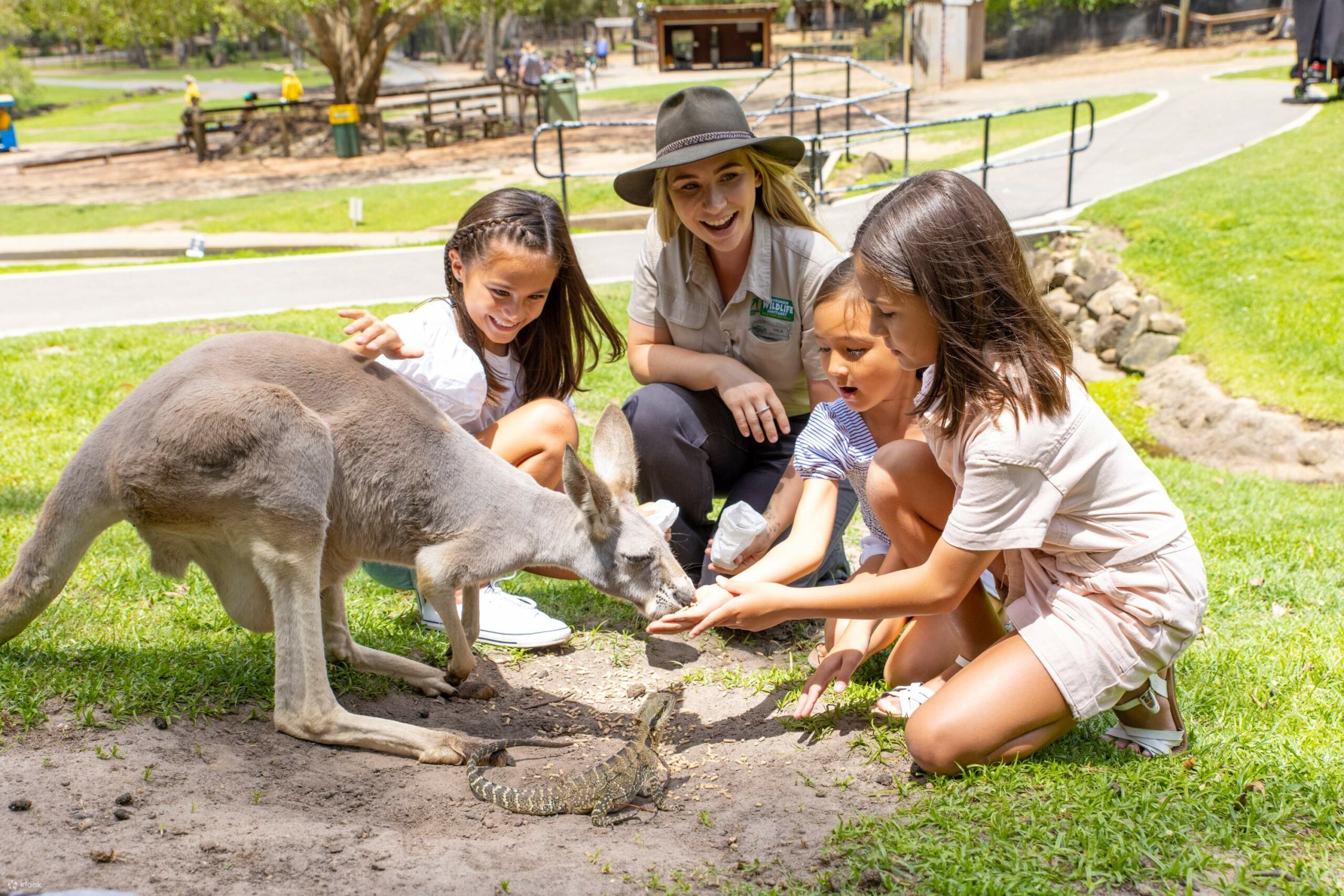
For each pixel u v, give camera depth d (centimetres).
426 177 2450
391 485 344
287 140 2994
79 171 2975
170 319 1261
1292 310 1134
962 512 320
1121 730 354
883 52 4391
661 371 481
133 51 9394
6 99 3641
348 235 1903
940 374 319
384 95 3088
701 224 440
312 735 336
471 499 351
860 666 426
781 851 294
